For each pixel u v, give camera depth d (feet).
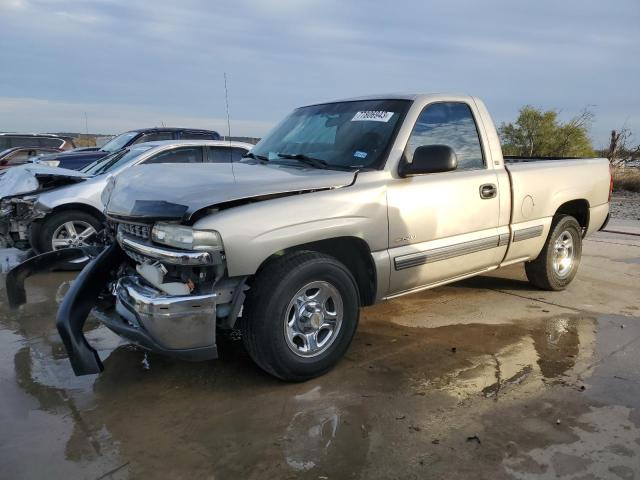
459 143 14.93
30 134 66.49
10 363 13.28
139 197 11.62
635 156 74.84
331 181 12.18
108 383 12.16
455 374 12.51
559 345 14.29
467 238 14.73
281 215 11.11
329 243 12.48
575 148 78.69
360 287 13.34
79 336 11.62
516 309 17.21
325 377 12.34
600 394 11.56
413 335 14.93
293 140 15.42
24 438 9.93
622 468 9.01
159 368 12.87
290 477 8.77
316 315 11.93
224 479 8.74
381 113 14.17
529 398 11.37
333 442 9.73
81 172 26.22
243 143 29.96
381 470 8.94
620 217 41.57
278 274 11.19
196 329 10.56
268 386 11.90
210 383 12.08
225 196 10.77
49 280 20.71
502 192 15.53
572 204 19.04
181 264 10.39
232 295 11.03
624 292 19.24
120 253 12.96
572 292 19.16
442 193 13.93
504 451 9.46
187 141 27.99
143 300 10.53
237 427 10.25
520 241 16.40
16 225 23.35
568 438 9.87
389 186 12.89
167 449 9.57
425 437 9.91
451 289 19.43
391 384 12.00
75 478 8.78
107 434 10.06
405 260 13.24
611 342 14.51
